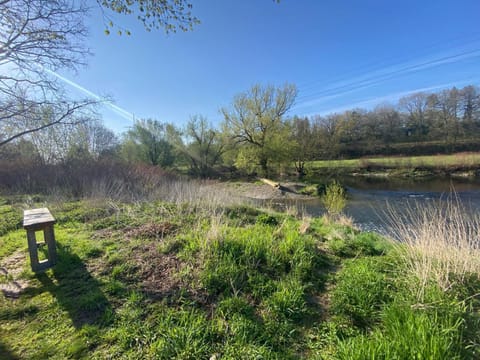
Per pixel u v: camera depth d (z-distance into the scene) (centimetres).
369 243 455
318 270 351
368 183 2395
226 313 239
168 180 1373
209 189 938
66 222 559
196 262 331
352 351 174
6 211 672
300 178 2517
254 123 2339
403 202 1395
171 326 220
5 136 772
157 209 645
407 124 4556
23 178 1049
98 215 612
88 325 222
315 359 187
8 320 231
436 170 2778
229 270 304
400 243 421
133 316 231
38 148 1379
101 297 262
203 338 205
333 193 925
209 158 2848
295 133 2720
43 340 206
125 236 448
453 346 181
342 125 3491
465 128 3809
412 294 249
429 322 195
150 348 196
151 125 2672
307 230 545
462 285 263
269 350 197
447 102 3991
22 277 310
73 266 336
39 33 539
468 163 2648
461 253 297
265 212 742
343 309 245
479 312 229
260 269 330
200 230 438
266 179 2234
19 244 434
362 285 273
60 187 997
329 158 3375
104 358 188
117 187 899
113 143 2527
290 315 243
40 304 254
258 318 238
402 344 174
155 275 306
